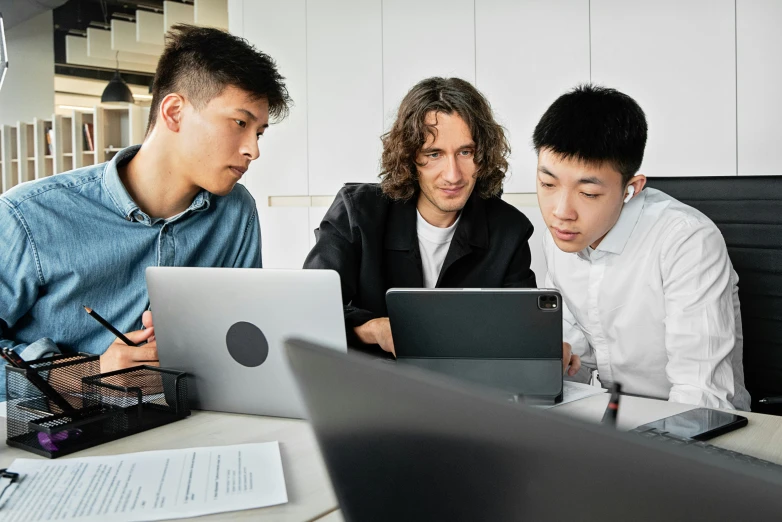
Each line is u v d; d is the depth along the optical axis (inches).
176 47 58.9
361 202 69.5
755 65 111.8
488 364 46.6
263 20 180.5
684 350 59.4
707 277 60.6
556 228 59.5
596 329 71.5
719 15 114.8
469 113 62.8
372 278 68.3
